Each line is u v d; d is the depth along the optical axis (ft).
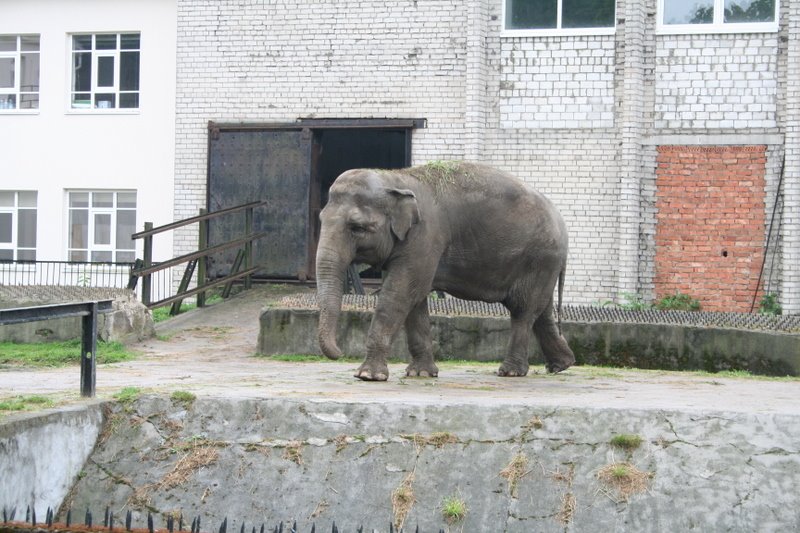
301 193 71.51
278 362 49.47
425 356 39.96
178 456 29.58
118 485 29.14
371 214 35.78
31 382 38.81
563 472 27.86
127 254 80.43
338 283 35.53
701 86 65.98
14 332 54.65
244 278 70.13
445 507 27.45
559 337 42.73
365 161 80.02
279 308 51.78
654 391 36.63
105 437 30.27
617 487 27.43
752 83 65.36
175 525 28.09
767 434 28.12
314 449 29.17
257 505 28.32
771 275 65.10
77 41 81.15
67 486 28.84
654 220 66.54
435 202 37.42
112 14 79.71
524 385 37.60
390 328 37.32
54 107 80.74
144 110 79.20
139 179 79.25
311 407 30.07
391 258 36.94
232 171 72.43
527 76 68.28
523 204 38.93
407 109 70.33
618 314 52.06
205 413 30.48
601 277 67.26
